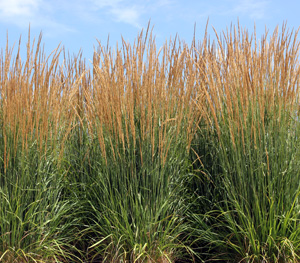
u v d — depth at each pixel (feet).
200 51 14.17
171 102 12.10
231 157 11.57
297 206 10.70
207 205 12.46
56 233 11.23
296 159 11.02
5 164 10.71
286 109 11.56
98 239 11.96
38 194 10.96
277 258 10.14
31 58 11.56
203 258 12.06
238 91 11.75
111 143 11.13
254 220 10.91
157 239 10.91
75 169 13.52
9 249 10.34
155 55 11.75
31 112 11.24
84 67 15.06
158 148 11.29
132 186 11.14
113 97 11.50
